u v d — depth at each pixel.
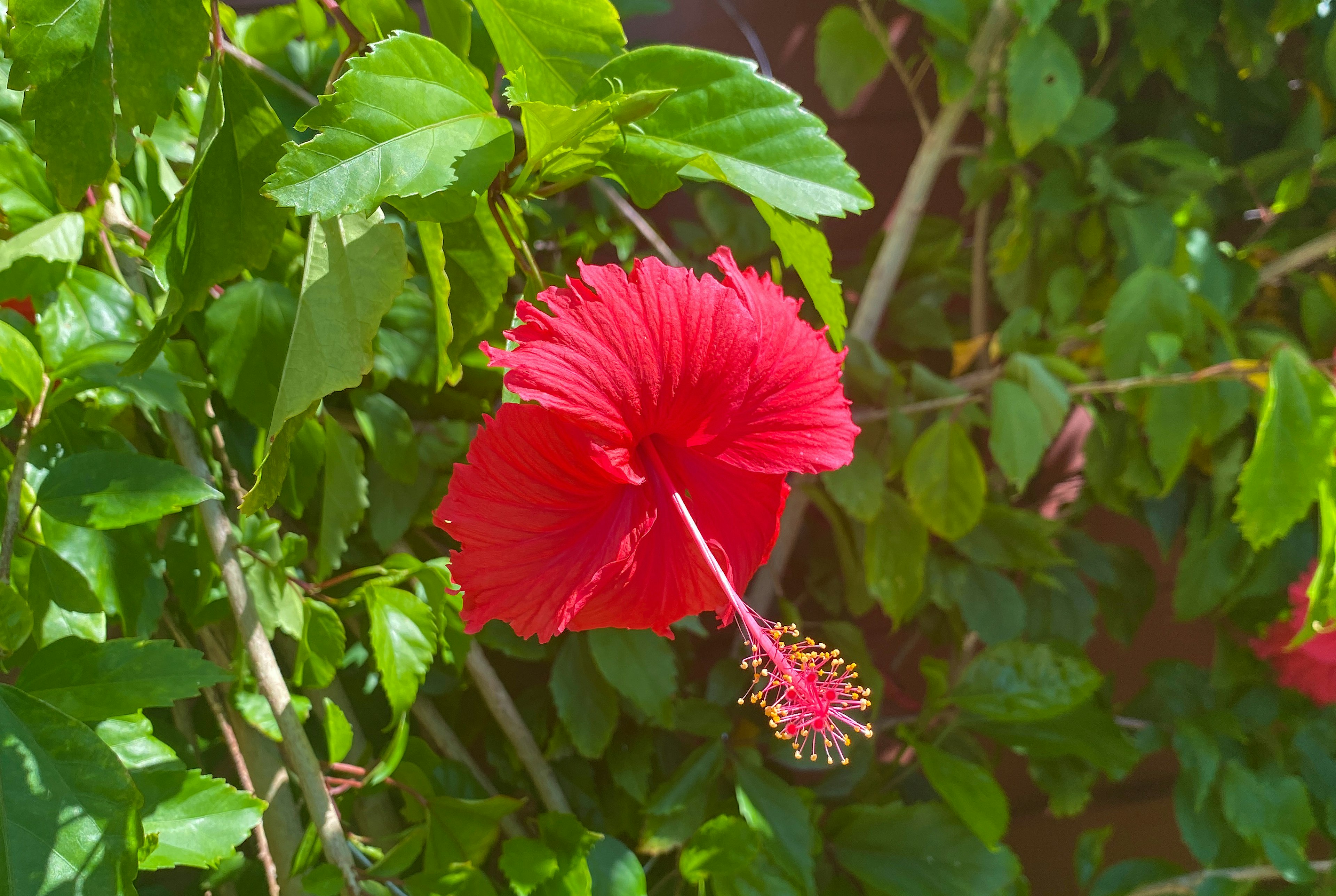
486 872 0.85
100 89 0.59
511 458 0.59
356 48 0.64
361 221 0.61
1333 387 0.80
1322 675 1.08
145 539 0.70
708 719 0.90
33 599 0.66
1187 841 1.00
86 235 0.71
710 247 1.10
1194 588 1.05
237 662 0.72
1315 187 1.11
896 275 1.03
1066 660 0.93
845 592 1.19
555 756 0.86
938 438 0.93
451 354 0.67
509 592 0.60
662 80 0.62
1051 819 1.35
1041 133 0.91
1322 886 0.99
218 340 0.70
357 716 0.82
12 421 0.69
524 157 0.62
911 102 1.24
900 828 0.90
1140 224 0.97
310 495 0.74
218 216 0.61
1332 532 0.79
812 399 0.63
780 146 0.62
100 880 0.60
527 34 0.64
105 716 0.63
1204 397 0.91
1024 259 1.09
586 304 0.59
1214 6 1.03
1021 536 0.99
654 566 0.62
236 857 0.77
